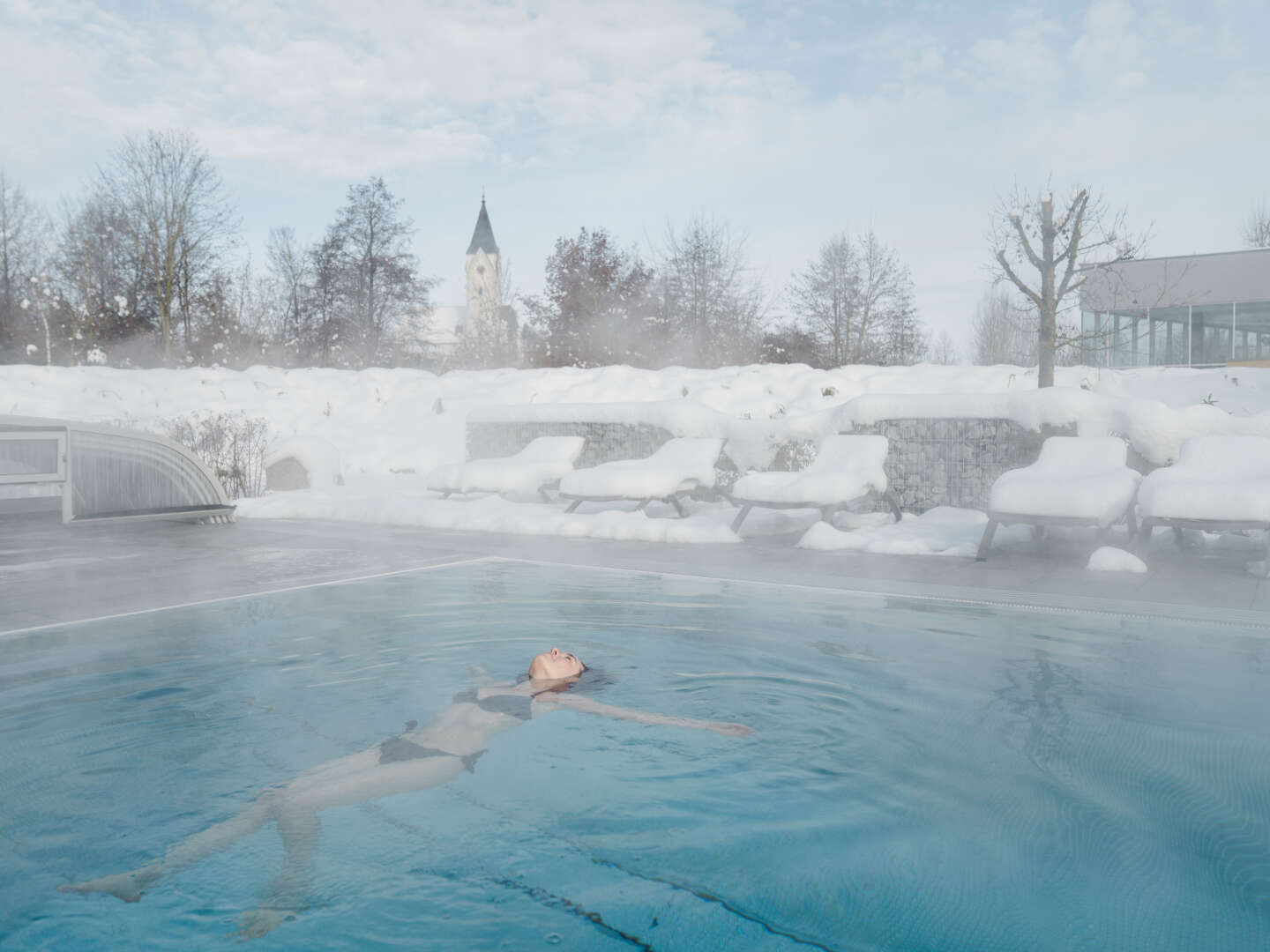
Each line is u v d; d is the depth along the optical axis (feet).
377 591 19.65
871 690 11.96
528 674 12.93
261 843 7.54
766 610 17.29
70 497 31.04
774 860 7.16
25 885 6.86
